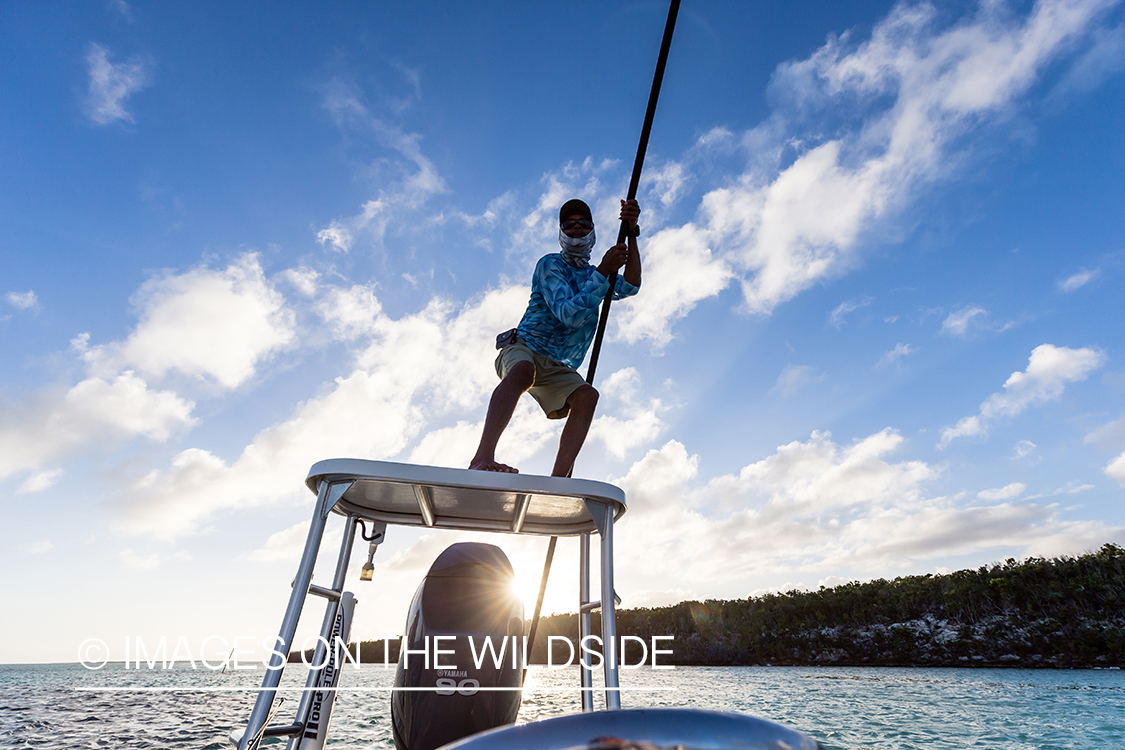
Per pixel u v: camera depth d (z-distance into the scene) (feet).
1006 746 37.40
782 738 1.84
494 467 5.70
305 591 4.42
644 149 7.60
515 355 6.57
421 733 5.32
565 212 6.89
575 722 1.89
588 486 5.07
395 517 6.66
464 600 5.80
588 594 6.79
